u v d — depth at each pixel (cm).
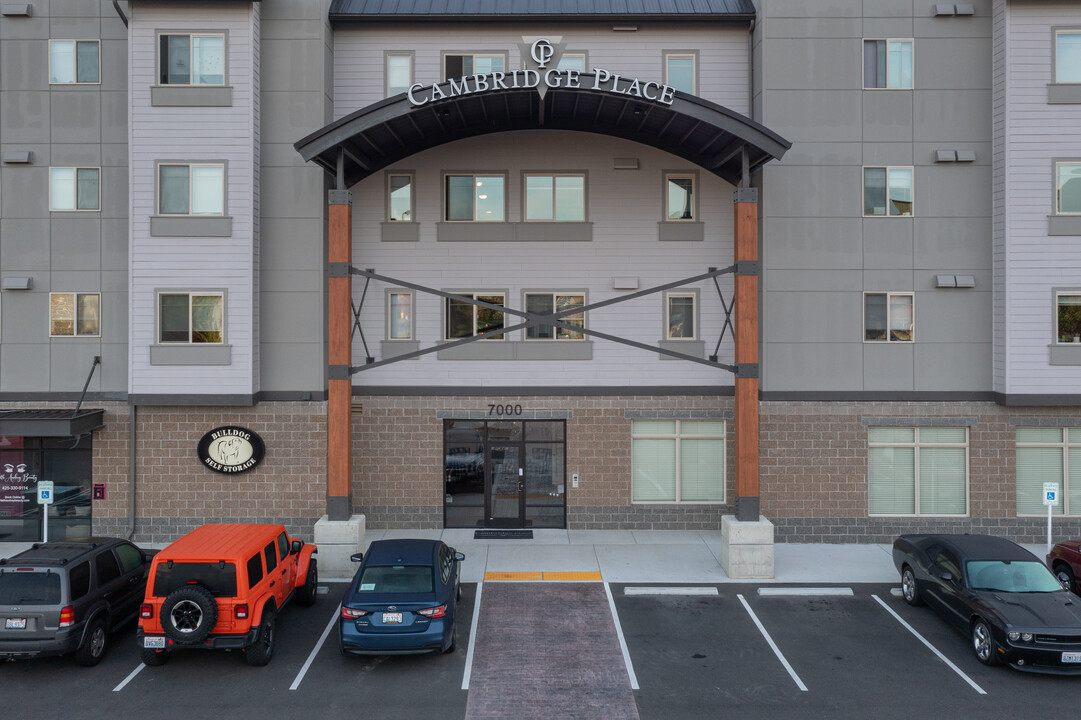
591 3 1852
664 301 1847
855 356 1777
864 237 1775
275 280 1755
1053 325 1712
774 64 1769
